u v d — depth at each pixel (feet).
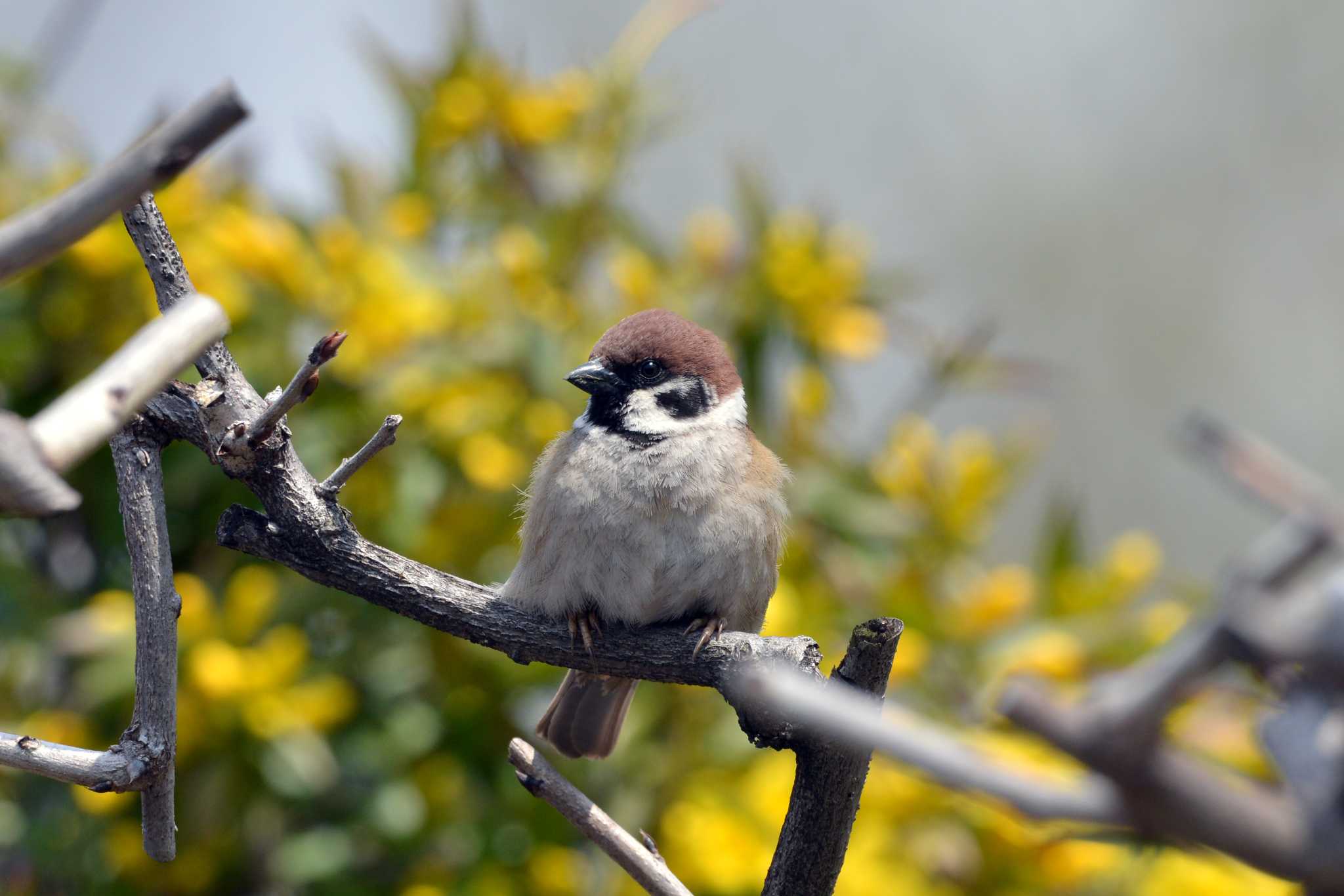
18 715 30.19
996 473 35.27
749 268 34.96
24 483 8.32
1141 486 67.00
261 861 30.40
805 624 31.71
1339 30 67.51
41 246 7.91
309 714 28.84
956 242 67.72
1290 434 66.90
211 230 30.86
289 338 30.96
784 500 28.04
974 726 29.50
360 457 19.24
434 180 34.78
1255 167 68.23
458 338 31.73
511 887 29.78
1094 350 67.92
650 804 30.19
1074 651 31.53
